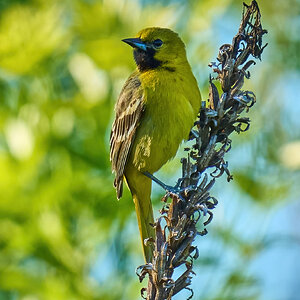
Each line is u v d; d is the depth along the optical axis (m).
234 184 11.59
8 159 10.89
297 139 12.30
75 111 11.23
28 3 12.22
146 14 11.91
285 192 11.62
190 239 7.83
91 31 11.80
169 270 7.79
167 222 8.09
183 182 8.29
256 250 11.23
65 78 11.73
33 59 11.41
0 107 11.31
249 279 11.02
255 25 8.50
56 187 10.69
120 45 11.55
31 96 11.45
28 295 10.58
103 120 11.27
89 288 10.70
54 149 11.07
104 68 11.52
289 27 13.82
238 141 11.97
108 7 11.86
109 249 11.02
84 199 10.94
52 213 10.89
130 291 10.77
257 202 11.48
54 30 11.63
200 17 12.12
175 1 12.09
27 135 11.00
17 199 10.71
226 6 12.27
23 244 10.78
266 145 11.96
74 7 11.96
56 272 10.82
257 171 11.76
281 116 12.47
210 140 8.43
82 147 11.18
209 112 8.41
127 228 11.25
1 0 12.37
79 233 10.96
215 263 11.08
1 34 11.42
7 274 10.57
